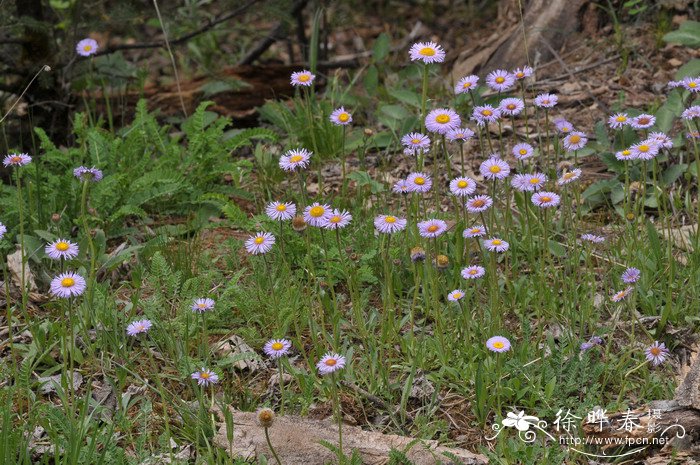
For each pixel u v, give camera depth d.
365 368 3.68
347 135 5.89
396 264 4.26
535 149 5.26
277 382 3.61
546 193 3.81
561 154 5.30
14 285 4.23
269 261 4.30
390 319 3.75
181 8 6.90
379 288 4.25
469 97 6.02
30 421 3.28
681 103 5.05
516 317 3.98
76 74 6.06
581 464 3.20
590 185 4.98
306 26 9.80
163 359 3.72
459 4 10.05
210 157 5.17
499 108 4.30
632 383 3.53
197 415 3.34
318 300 3.88
